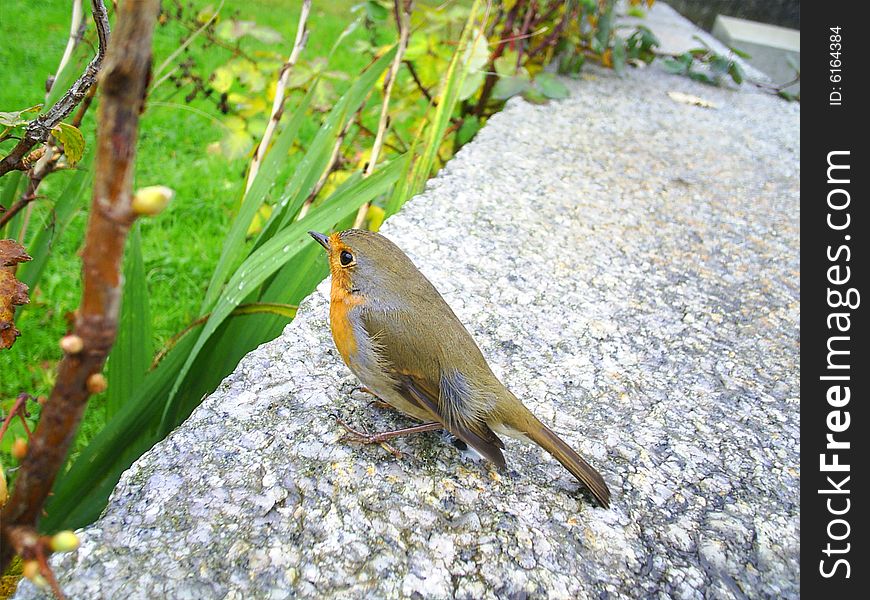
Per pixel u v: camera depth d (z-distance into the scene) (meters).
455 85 0.46
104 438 0.36
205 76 0.93
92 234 0.11
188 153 0.88
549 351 0.36
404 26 0.51
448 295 0.38
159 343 0.61
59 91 0.40
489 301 0.38
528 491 0.27
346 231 0.29
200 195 0.80
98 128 0.11
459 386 0.27
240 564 0.22
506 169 0.53
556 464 0.29
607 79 0.77
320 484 0.26
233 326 0.40
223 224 0.77
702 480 0.29
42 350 0.58
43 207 0.44
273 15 1.23
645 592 0.24
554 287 0.41
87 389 0.12
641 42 0.82
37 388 0.55
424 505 0.26
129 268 0.42
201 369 0.39
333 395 0.30
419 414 0.28
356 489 0.26
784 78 0.96
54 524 0.34
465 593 0.23
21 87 0.89
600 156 0.58
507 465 0.28
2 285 0.26
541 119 0.63
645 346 0.37
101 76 0.11
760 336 0.40
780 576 0.26
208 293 0.41
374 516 0.25
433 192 0.48
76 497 0.35
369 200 0.40
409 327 0.27
